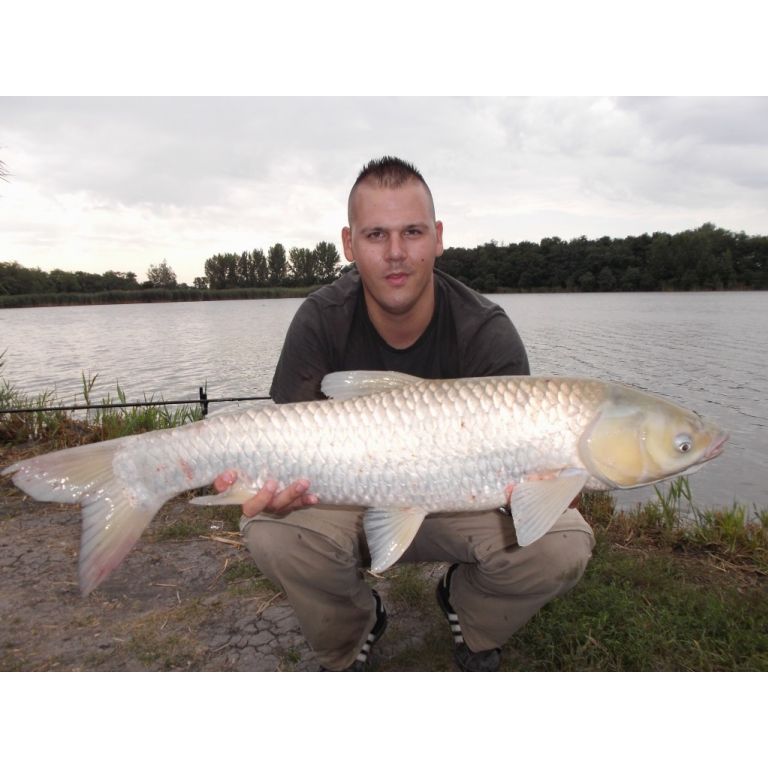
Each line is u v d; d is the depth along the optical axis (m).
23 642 1.14
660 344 7.57
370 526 0.98
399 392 0.99
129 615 1.24
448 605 1.14
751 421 3.79
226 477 0.99
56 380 5.64
